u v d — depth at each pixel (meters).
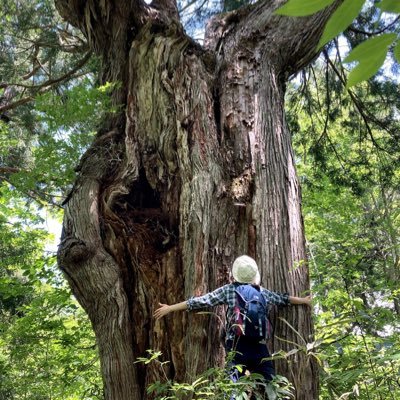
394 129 9.32
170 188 5.33
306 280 4.87
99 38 6.41
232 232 4.88
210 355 4.35
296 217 5.16
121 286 4.93
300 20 6.07
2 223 9.09
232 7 8.84
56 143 5.84
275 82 5.91
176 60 5.77
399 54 0.98
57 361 6.79
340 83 9.16
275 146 5.39
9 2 9.39
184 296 4.75
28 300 10.01
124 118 6.04
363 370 3.59
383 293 5.56
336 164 11.02
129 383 4.74
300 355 4.36
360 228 9.12
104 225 5.16
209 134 5.35
